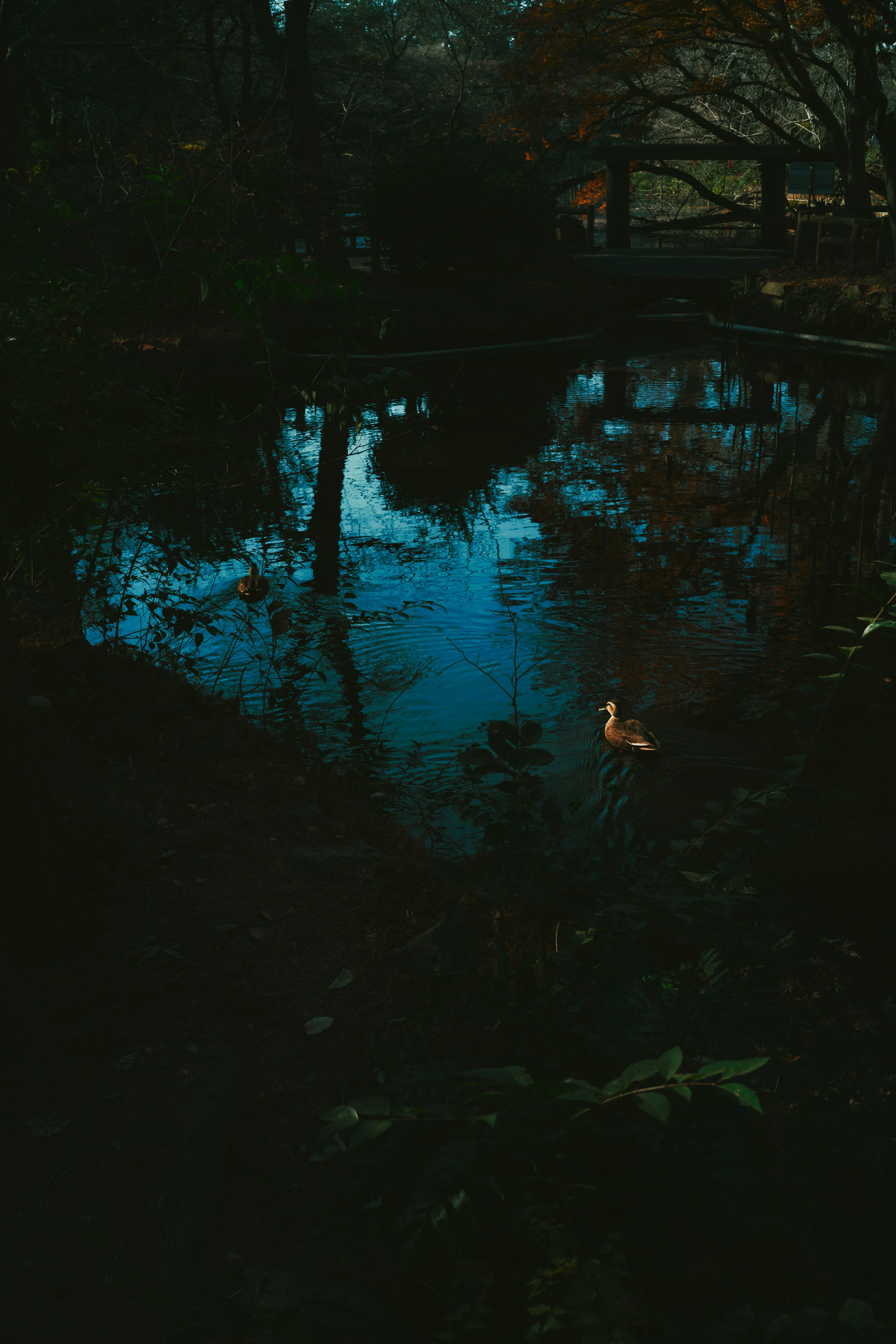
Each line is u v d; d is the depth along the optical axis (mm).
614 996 3496
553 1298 2688
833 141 32406
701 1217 2873
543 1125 2689
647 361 26797
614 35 33250
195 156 13086
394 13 41500
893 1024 4527
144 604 8984
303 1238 3162
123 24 28047
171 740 6559
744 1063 1867
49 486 5434
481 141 37688
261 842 5574
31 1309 2822
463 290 29203
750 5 29047
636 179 52125
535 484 15117
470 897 4883
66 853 4820
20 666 4113
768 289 30328
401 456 16922
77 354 6164
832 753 7320
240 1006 4172
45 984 4102
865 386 22234
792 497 14203
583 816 6523
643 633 9625
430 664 8969
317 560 11594
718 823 3801
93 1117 3518
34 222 6023
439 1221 2410
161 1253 2994
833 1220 3320
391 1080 3055
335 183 32562
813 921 5430
